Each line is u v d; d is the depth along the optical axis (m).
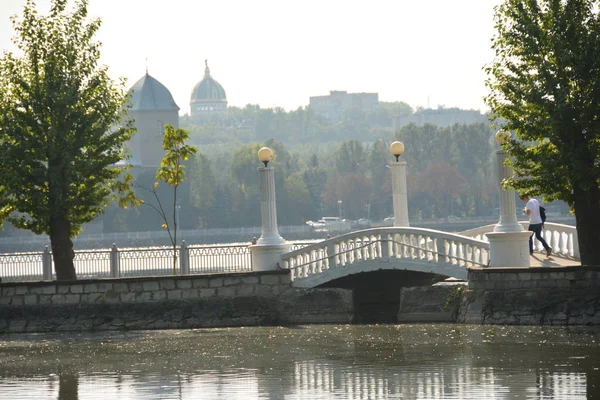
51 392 38.03
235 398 35.31
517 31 52.28
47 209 61.72
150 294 59.06
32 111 62.06
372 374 39.03
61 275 62.75
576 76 51.09
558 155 51.59
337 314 57.97
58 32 63.22
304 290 58.66
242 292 58.81
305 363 42.66
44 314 59.34
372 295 60.59
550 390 34.25
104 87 63.88
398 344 47.22
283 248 59.62
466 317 53.44
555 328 49.59
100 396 36.84
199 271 66.94
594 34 51.03
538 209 57.25
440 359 41.88
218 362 43.91
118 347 50.56
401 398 34.03
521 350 43.03
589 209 52.16
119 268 66.81
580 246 52.47
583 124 50.91
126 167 66.25
